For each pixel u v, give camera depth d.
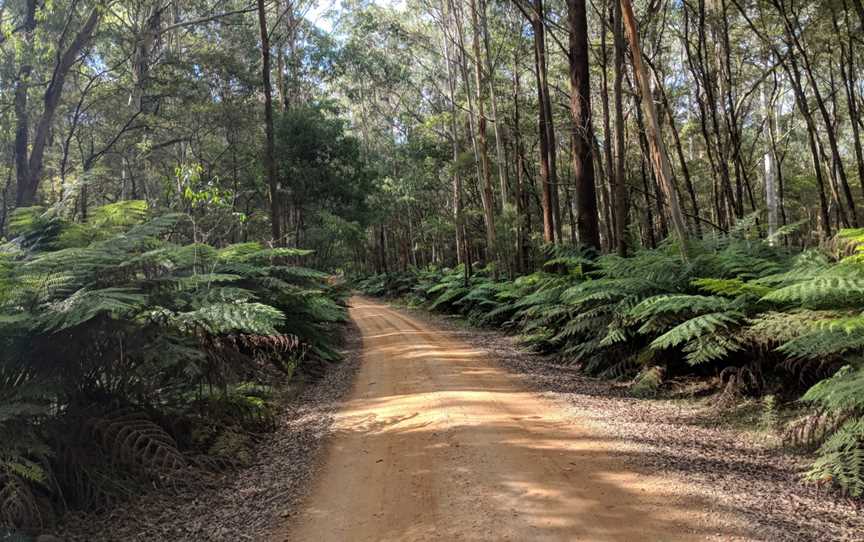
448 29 27.88
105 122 27.75
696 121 28.05
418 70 38.31
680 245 9.28
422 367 11.50
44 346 5.15
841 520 3.65
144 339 5.47
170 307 6.06
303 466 5.71
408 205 42.12
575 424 6.43
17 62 16.11
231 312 5.95
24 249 6.10
